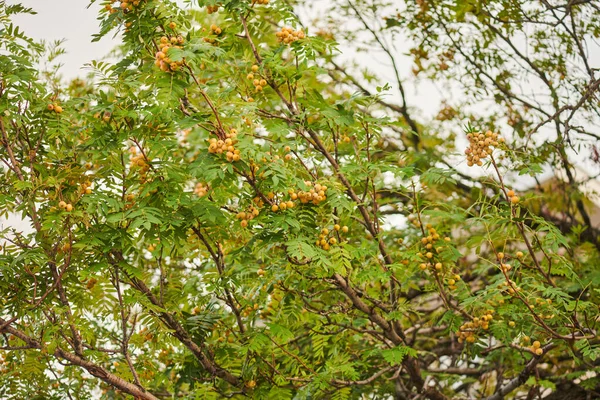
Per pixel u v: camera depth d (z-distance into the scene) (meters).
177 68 4.23
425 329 7.30
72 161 4.72
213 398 5.04
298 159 4.97
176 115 4.53
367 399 6.30
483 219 4.77
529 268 5.02
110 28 4.68
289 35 4.78
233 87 4.96
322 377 5.09
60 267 4.62
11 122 4.79
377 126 5.13
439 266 4.97
